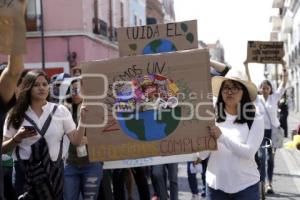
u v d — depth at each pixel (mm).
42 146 5023
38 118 5145
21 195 5039
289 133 21078
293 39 50469
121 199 7305
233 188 4758
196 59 4801
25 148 5070
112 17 30984
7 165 5746
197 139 4801
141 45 6105
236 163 4754
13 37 2973
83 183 6117
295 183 10117
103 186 6715
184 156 5078
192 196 8312
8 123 5129
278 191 9352
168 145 4848
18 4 2988
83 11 25250
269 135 9516
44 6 25172
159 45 6105
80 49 25250
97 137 4918
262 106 9242
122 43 6109
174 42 6078
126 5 34969
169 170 7254
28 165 5016
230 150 4758
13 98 3184
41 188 5023
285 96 18875
